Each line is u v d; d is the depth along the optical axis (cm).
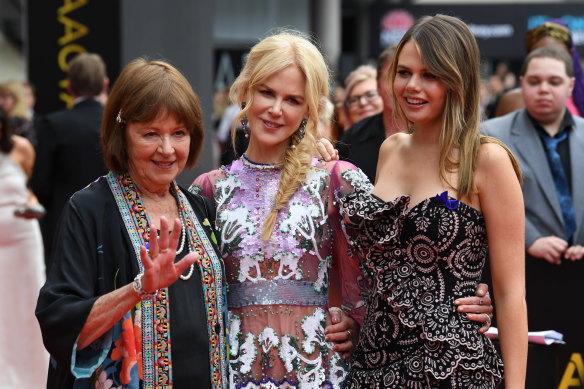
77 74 707
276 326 346
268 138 351
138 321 320
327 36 2041
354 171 361
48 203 711
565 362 531
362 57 2334
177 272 300
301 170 354
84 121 701
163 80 325
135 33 808
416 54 330
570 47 650
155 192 340
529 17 2234
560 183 554
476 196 328
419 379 322
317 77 349
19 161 721
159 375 320
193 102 331
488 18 2253
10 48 1606
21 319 684
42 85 850
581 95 646
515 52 2250
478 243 329
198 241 339
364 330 340
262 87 349
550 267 538
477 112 331
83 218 323
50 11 838
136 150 326
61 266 317
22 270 684
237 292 351
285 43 349
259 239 349
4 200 677
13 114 1124
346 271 363
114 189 333
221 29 2088
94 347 315
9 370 678
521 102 654
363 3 2345
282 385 345
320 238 353
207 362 331
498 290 332
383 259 334
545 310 537
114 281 322
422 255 327
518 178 335
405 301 324
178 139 329
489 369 324
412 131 352
